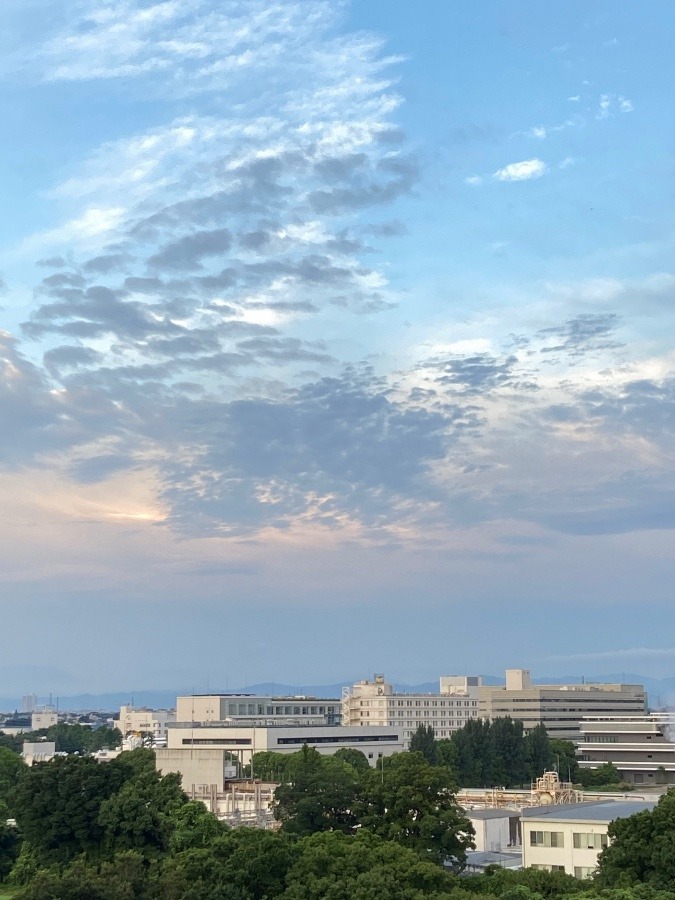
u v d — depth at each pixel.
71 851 145.38
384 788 134.62
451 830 129.38
